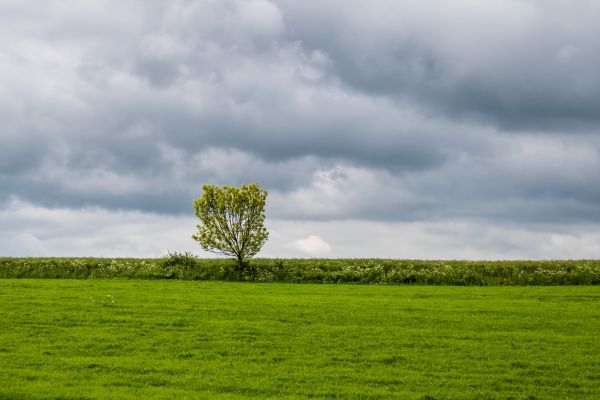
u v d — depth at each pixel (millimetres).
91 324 28672
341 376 20484
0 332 26625
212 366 21531
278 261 57875
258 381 19781
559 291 43469
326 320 30297
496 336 26812
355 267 54438
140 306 34125
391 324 29438
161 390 18719
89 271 53312
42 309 32438
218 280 51969
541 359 22859
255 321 29844
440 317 31453
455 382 19875
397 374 20828
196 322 29406
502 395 18594
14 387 18641
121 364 21531
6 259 56812
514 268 53219
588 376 20734
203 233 55406
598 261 56250
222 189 56031
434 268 53188
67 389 18562
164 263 55375
